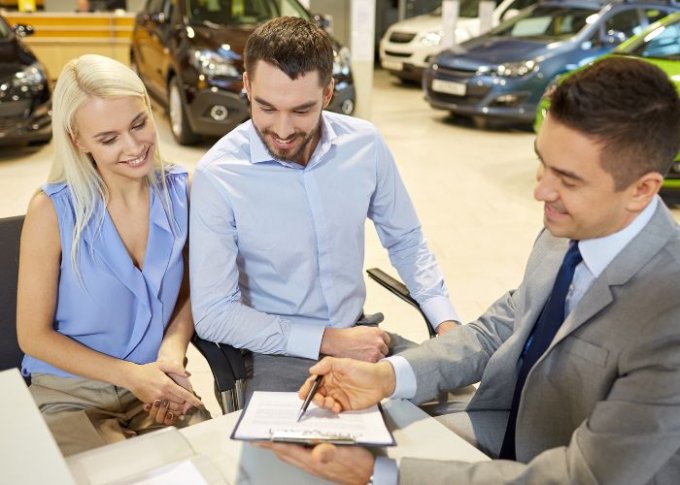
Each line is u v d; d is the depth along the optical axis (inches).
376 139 79.9
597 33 289.0
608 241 48.6
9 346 72.1
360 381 57.2
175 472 48.4
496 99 280.4
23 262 66.9
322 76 67.9
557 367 51.0
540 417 52.7
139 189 70.4
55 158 67.1
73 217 66.9
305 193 75.2
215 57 230.4
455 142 279.1
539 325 56.4
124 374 67.2
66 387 69.6
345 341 73.7
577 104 43.1
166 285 72.5
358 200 78.6
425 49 378.0
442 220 189.5
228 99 229.1
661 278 46.2
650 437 42.7
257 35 67.2
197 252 73.1
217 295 73.1
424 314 82.4
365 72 279.7
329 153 76.5
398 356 61.6
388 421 56.1
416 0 478.3
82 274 67.6
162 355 71.4
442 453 52.1
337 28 479.5
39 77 225.3
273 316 75.3
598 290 48.6
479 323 67.0
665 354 43.3
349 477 48.1
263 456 51.3
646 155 43.3
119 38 381.4
